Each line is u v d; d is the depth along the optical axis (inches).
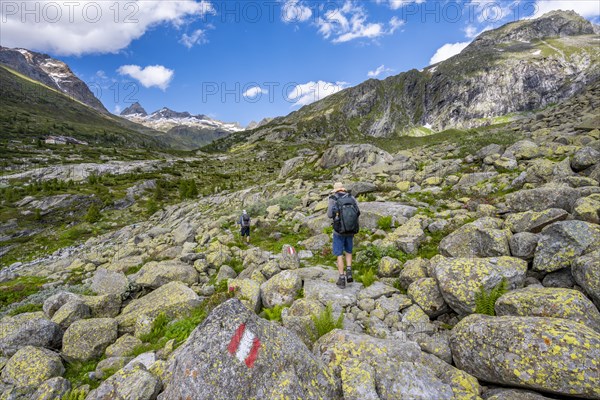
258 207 800.3
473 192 463.2
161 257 591.5
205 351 144.0
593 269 173.5
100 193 3021.7
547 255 209.0
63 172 4301.2
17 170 4525.1
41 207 2522.1
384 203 494.6
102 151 6781.5
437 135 7022.6
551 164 405.7
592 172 355.3
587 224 207.6
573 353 125.8
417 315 211.0
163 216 1656.0
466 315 199.3
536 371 129.6
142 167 4936.0
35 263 1332.4
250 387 135.0
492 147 621.0
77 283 611.8
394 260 295.3
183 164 5856.3
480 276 200.4
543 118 1010.7
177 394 138.3
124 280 400.5
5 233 2060.8
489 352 145.7
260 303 289.6
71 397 197.6
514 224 267.3
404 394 135.6
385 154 1107.9
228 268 407.8
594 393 117.3
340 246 286.8
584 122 652.1
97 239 1585.9
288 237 532.4
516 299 173.8
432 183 565.6
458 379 147.1
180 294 320.2
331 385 145.4
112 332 274.2
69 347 254.4
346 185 657.0
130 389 168.9
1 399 200.2
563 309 157.2
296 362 146.3
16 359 230.2
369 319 218.4
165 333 262.8
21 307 480.4
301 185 1020.5
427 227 376.5
